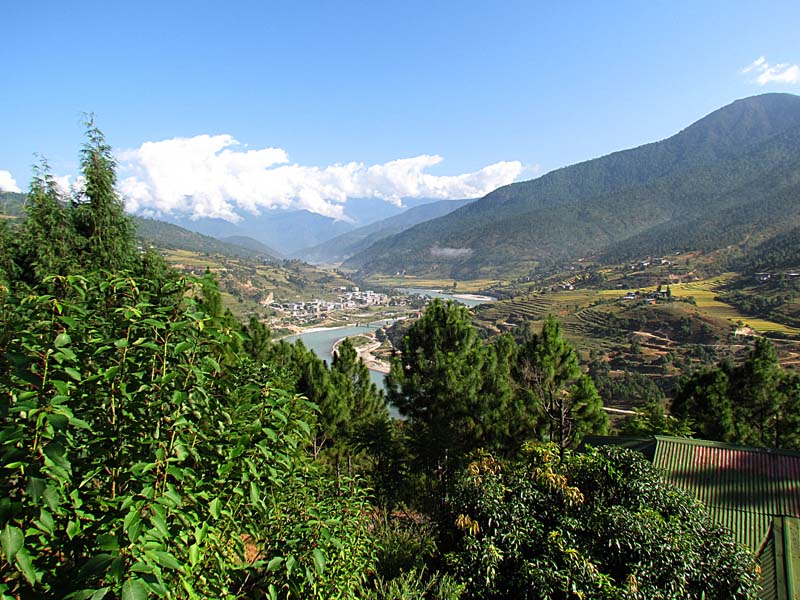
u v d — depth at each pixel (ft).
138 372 12.35
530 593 23.04
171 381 12.49
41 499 9.89
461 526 26.20
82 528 11.29
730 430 68.64
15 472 9.87
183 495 12.89
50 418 9.54
